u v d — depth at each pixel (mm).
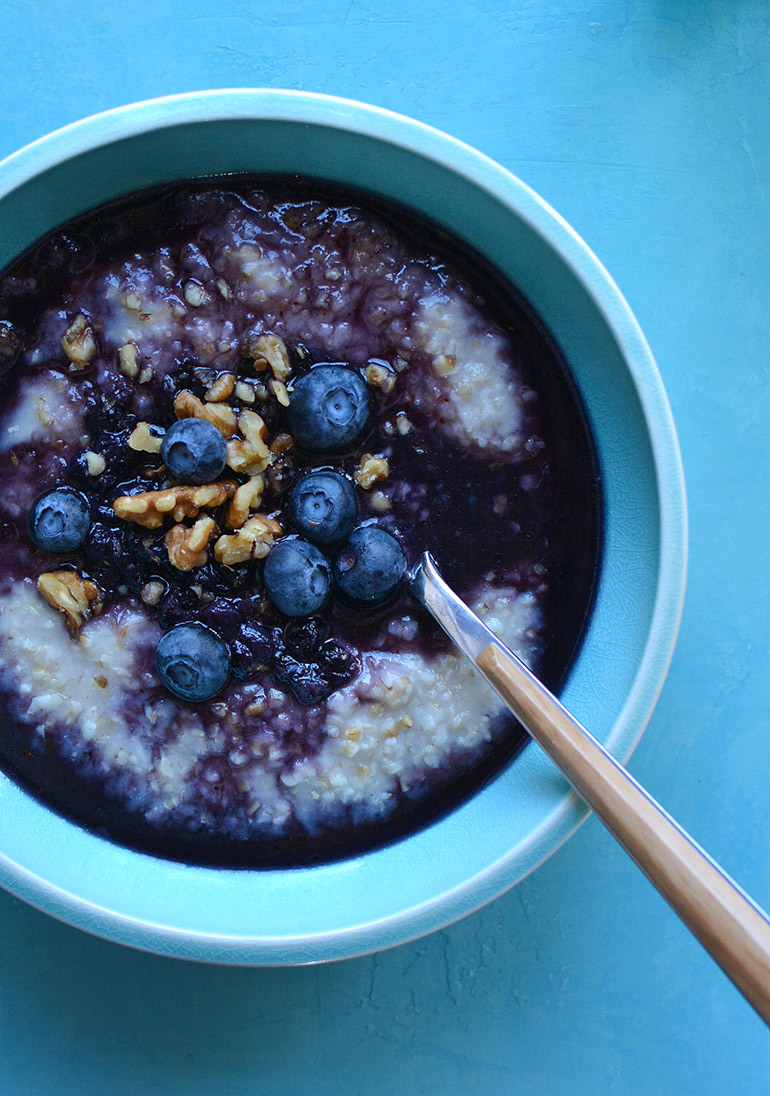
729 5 359
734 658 358
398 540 319
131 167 305
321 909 311
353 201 316
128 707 318
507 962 354
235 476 318
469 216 311
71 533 311
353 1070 349
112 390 314
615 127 356
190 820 318
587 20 356
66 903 298
